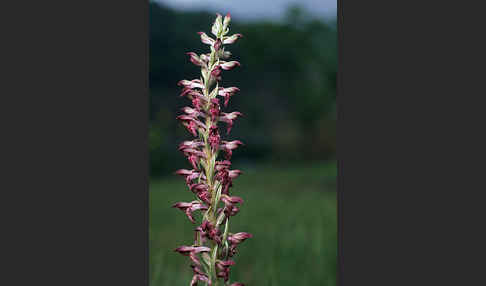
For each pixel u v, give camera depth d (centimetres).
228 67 332
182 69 2848
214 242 330
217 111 330
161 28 2895
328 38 3719
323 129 3044
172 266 561
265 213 878
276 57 3509
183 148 332
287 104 3397
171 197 1254
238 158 2848
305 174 2005
